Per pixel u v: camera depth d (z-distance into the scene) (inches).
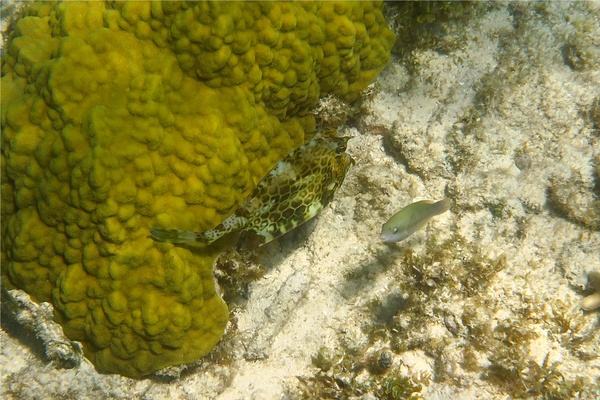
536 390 34.2
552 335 36.1
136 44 32.4
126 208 31.5
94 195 30.9
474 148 40.5
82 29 32.6
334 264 40.2
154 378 37.0
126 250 31.8
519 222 39.4
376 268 39.8
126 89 31.8
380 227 40.1
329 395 36.7
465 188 40.1
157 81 31.7
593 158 39.5
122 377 36.3
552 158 40.1
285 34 32.9
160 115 31.8
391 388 34.8
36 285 33.3
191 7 31.3
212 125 32.4
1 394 36.2
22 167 32.0
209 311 34.3
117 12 32.2
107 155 30.7
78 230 31.9
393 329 37.3
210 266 33.9
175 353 34.0
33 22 33.9
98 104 31.4
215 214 33.5
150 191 32.0
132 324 32.7
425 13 40.3
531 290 37.4
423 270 37.6
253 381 37.9
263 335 38.2
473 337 35.7
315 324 39.2
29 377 36.2
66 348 34.7
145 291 32.5
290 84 34.1
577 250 38.2
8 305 34.4
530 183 39.8
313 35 33.8
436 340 36.0
